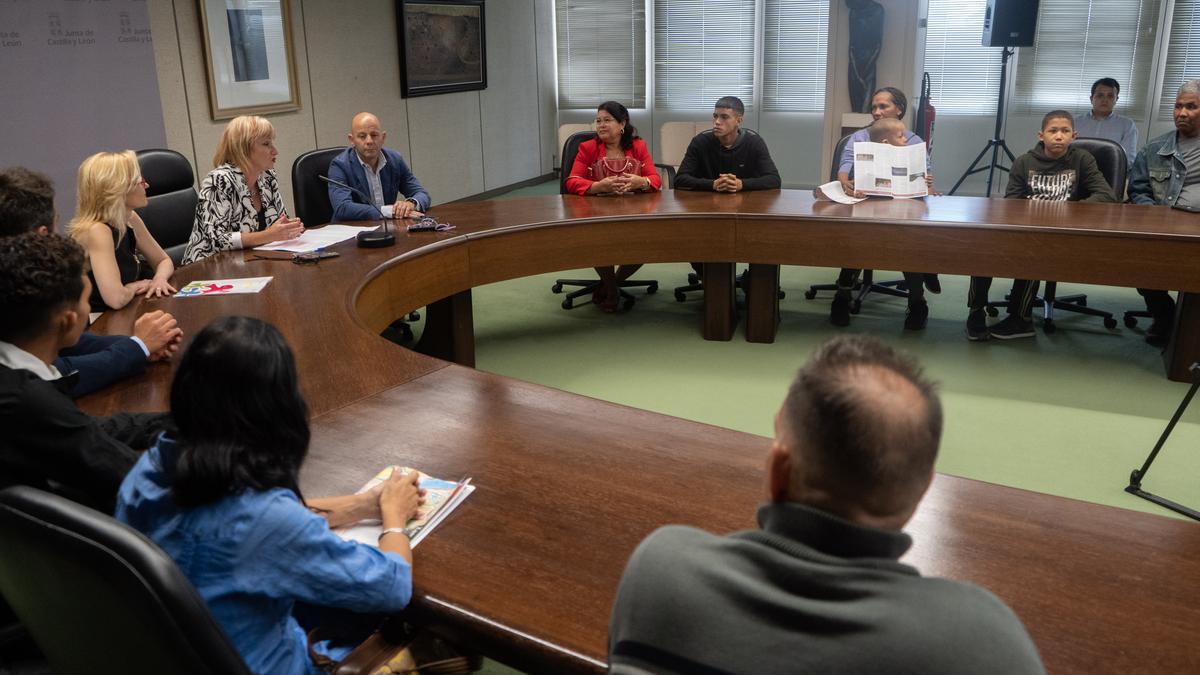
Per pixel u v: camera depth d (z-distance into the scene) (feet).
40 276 4.93
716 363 13.07
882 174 14.02
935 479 5.15
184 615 3.09
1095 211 12.87
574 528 4.62
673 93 28.43
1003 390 11.91
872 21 21.57
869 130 14.89
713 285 13.85
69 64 14.10
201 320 8.09
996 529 4.60
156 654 3.18
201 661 3.14
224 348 3.54
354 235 11.66
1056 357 13.16
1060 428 10.69
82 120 14.42
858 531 2.36
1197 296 11.65
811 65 26.68
